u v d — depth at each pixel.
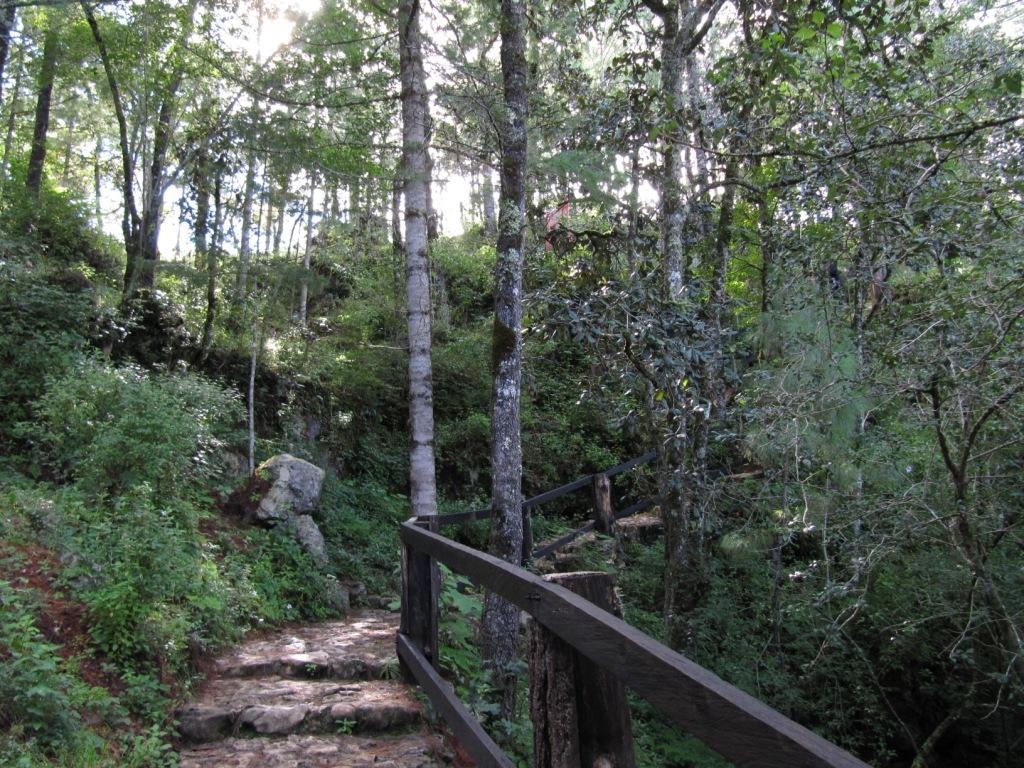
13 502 5.79
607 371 7.48
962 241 4.83
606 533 10.50
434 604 4.76
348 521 10.13
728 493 8.07
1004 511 5.88
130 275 10.54
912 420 5.67
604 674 2.12
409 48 8.27
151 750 3.75
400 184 9.29
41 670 3.71
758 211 7.97
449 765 4.12
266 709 4.39
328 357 12.23
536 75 8.96
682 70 8.09
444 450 13.10
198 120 11.28
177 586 5.34
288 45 8.65
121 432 6.57
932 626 7.03
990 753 7.31
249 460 9.13
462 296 16.70
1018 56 4.91
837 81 6.31
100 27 10.35
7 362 7.87
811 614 7.05
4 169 13.12
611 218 8.17
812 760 1.04
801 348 6.00
